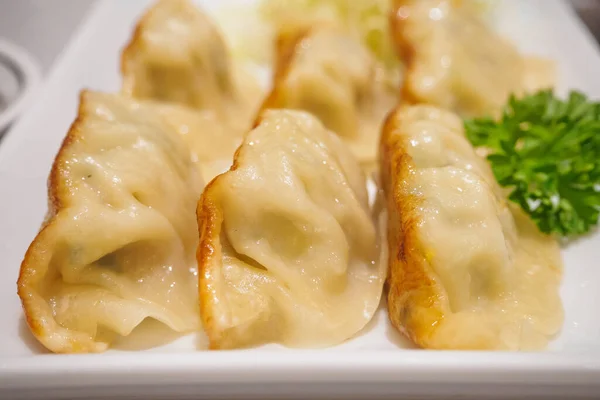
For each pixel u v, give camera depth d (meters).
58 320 0.13
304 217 0.13
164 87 0.19
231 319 0.12
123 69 0.19
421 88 0.18
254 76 0.22
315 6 0.24
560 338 0.13
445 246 0.13
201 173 0.16
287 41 0.21
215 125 0.19
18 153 0.16
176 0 0.20
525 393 0.12
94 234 0.13
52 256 0.13
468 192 0.13
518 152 0.16
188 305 0.14
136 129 0.15
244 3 0.25
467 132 0.16
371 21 0.23
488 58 0.20
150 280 0.14
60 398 0.12
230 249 0.13
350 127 0.19
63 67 0.19
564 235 0.15
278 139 0.14
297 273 0.13
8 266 0.14
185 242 0.14
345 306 0.13
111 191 0.14
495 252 0.13
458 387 0.12
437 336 0.12
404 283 0.13
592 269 0.14
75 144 0.14
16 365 0.12
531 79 0.21
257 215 0.13
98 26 0.21
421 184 0.14
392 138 0.15
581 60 0.21
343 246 0.14
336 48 0.19
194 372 0.12
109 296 0.13
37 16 0.27
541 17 0.24
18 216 0.15
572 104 0.17
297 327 0.13
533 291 0.14
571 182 0.15
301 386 0.12
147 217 0.14
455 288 0.13
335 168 0.14
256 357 0.12
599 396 0.12
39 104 0.18
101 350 0.13
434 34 0.20
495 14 0.24
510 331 0.13
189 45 0.19
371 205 0.16
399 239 0.13
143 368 0.12
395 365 0.12
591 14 0.26
